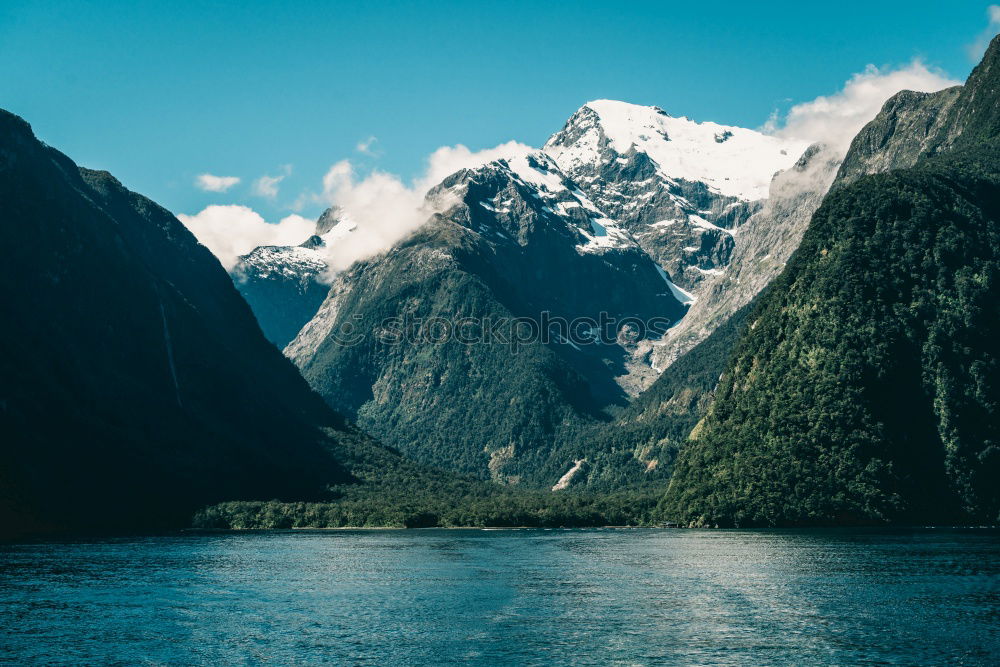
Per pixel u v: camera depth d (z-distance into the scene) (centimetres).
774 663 12900
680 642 14000
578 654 13400
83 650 13675
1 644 13975
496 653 13475
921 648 13575
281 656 13362
